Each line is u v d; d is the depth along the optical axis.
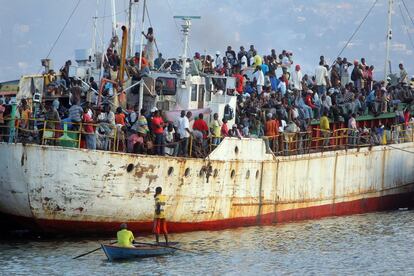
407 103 130.62
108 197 86.94
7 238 90.50
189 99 101.12
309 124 116.31
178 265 81.94
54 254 84.00
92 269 79.31
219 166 95.69
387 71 137.12
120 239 83.12
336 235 100.50
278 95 114.44
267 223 104.69
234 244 92.00
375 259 88.56
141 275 77.81
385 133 124.00
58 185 85.00
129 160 87.25
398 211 122.56
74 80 97.88
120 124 91.19
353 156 116.81
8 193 86.44
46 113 88.56
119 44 112.06
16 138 86.19
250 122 106.06
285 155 106.88
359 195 118.62
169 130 93.75
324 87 124.31
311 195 110.38
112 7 110.12
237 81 110.62
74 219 87.19
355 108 122.69
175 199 92.19
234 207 99.19
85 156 85.00
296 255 88.75
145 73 98.88
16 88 102.44
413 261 88.00
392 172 123.75
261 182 102.00
